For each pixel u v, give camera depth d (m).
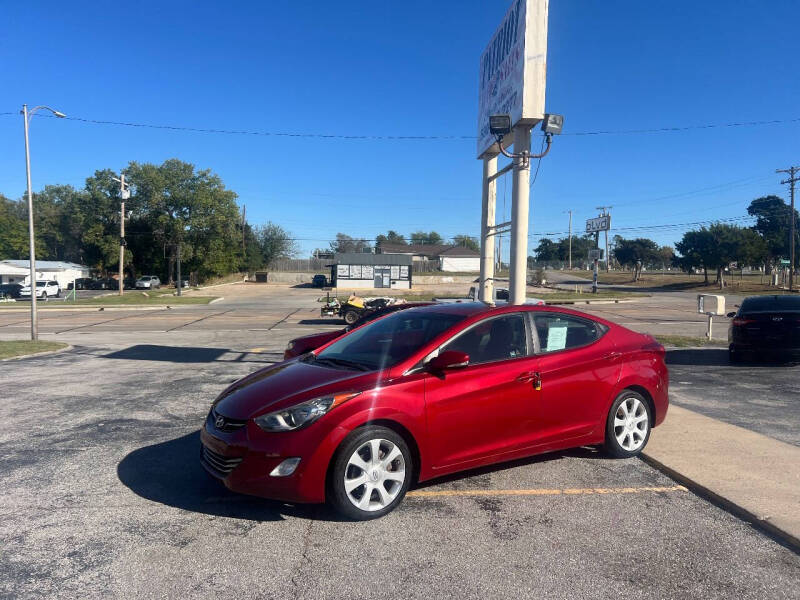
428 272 86.12
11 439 6.05
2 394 8.48
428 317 5.02
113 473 4.98
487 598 3.03
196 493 4.52
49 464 5.23
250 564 3.39
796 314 10.70
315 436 3.83
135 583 3.18
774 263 68.38
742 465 4.94
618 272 102.69
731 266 63.38
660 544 3.64
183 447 5.73
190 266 74.19
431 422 4.19
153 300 41.59
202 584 3.17
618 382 5.17
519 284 8.80
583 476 4.87
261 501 4.35
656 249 91.44
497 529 3.86
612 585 3.16
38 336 19.11
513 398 4.57
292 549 3.58
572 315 5.23
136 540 3.70
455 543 3.66
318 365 4.73
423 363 4.34
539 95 8.44
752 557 3.48
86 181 71.38
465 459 4.40
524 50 8.39
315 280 68.62
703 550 3.57
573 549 3.58
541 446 4.79
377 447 4.01
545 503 4.30
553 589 3.12
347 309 24.33
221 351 14.30
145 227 72.12
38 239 84.06
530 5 8.37
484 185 11.42
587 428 5.02
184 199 70.38
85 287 71.44
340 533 3.80
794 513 3.96
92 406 7.62
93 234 70.56
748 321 10.91
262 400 4.12
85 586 3.14
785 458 5.13
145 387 9.03
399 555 3.50
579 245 126.25
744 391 8.62
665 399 5.59
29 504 4.30
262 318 27.83
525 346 4.81
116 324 24.41
